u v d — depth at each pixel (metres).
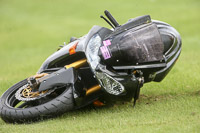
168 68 27.91
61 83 24.62
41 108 23.92
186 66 46.53
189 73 40.31
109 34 26.34
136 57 24.81
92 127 21.72
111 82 24.58
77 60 27.94
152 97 29.52
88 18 170.25
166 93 30.61
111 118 23.62
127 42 24.98
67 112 26.38
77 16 178.00
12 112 24.12
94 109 26.91
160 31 28.36
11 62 79.00
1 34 145.38
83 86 25.38
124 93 25.05
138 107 25.92
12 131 22.44
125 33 25.61
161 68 25.73
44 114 23.91
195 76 38.03
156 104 26.30
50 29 147.25
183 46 78.81
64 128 21.88
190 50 70.44
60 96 24.30
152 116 23.09
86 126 21.95
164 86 33.00
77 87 24.59
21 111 24.00
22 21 176.00
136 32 25.59
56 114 24.17
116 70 24.88
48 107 23.94
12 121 24.27
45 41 121.38
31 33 142.38
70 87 24.59
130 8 167.25
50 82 24.77
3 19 182.75
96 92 26.11
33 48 109.69
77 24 154.62
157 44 25.42
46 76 25.41
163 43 27.83
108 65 24.84
